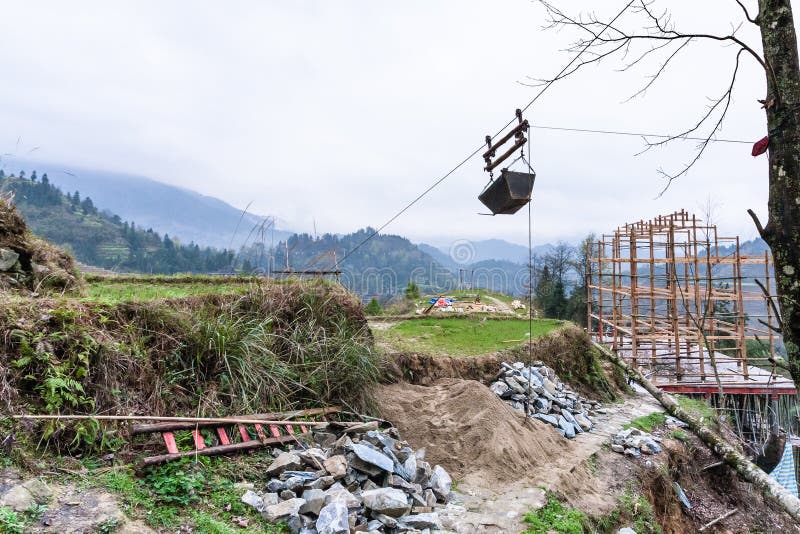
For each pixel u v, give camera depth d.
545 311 35.78
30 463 4.06
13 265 6.69
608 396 14.38
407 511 5.29
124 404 5.19
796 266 4.23
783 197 4.28
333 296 8.66
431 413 8.00
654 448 9.99
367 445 6.00
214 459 5.24
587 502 7.06
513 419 8.20
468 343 13.21
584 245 35.09
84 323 5.35
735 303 18.72
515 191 7.00
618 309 20.20
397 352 10.38
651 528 7.50
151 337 5.96
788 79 4.25
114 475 4.32
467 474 6.87
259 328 7.08
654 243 17.05
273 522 4.49
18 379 4.56
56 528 3.43
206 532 4.02
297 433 6.21
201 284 10.45
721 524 9.80
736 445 13.05
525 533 5.55
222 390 6.18
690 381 15.81
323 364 7.41
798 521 7.64
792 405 16.20
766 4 4.37
